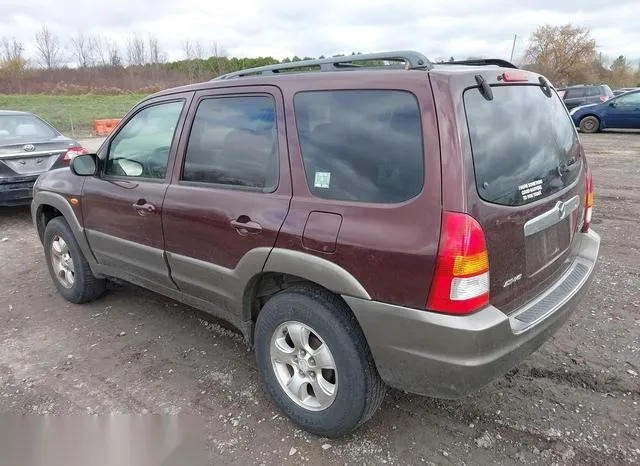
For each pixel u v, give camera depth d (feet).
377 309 7.54
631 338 11.69
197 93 10.50
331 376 8.62
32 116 27.73
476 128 7.38
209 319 13.58
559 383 10.19
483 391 10.03
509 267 7.65
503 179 7.62
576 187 9.66
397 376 7.73
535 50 186.70
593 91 69.10
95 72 196.34
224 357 11.68
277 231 8.52
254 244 8.95
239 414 9.67
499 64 9.56
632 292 14.02
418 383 7.57
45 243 15.01
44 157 24.35
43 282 16.65
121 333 12.96
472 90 7.57
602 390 9.93
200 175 10.21
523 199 7.89
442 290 7.02
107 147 12.66
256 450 8.73
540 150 8.68
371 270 7.52
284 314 8.77
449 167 7.01
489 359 7.25
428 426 9.16
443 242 6.93
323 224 8.00
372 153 7.76
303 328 8.69
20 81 166.81
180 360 11.61
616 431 8.84
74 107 112.98
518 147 8.13
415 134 7.36
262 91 9.25
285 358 9.11
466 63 9.57
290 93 8.82
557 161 9.13
